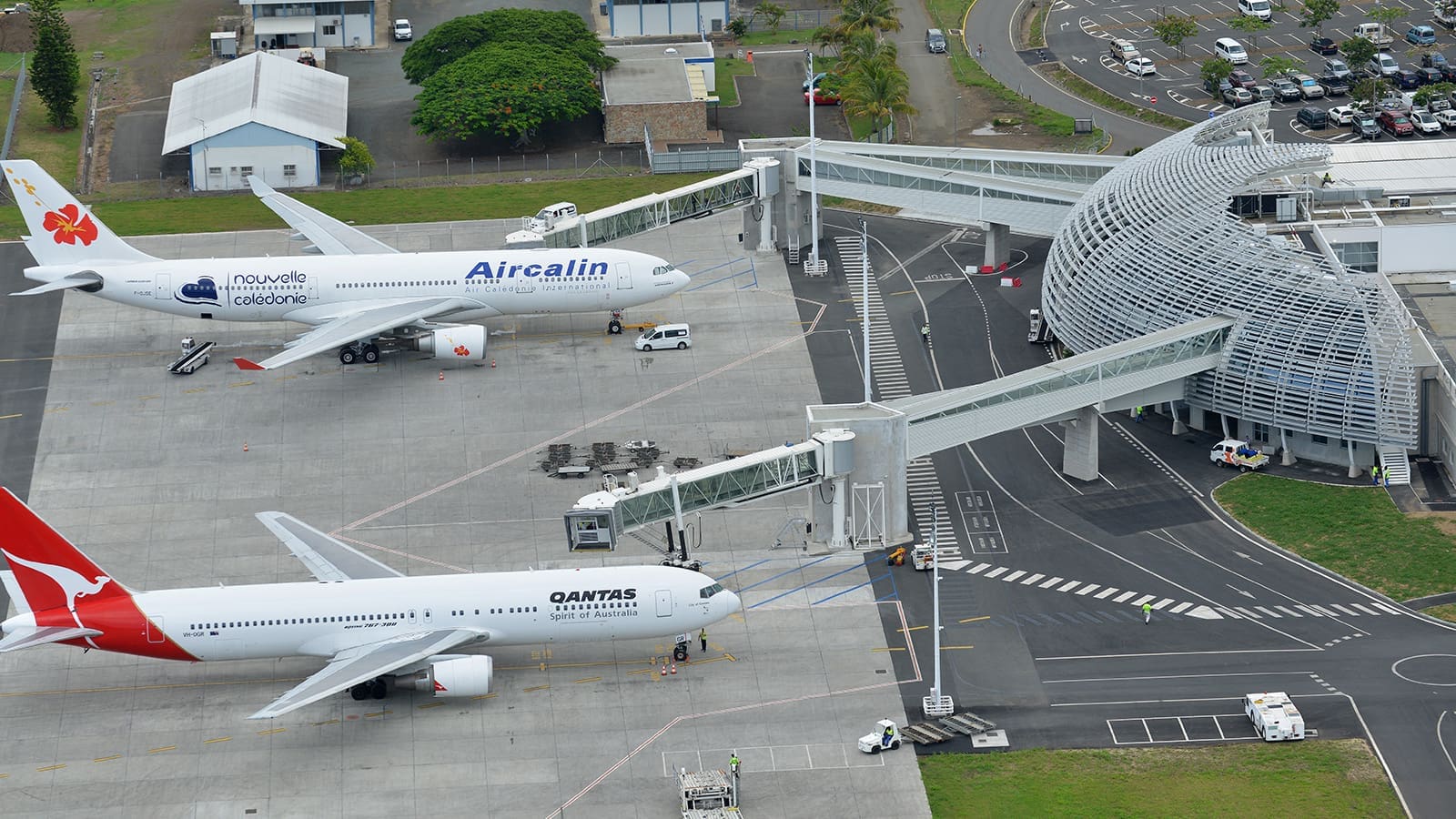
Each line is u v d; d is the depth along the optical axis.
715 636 189.00
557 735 174.25
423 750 172.50
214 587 193.88
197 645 175.25
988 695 179.50
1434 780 166.00
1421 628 187.50
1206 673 181.75
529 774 169.38
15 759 172.12
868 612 192.75
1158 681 180.88
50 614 173.88
